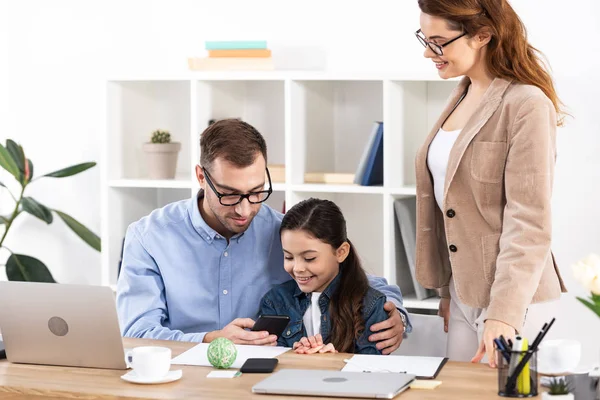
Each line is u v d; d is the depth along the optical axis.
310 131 4.02
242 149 2.65
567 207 3.79
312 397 2.04
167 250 2.90
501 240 2.43
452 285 2.79
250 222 2.82
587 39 3.71
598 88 3.71
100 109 4.57
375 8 4.05
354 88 4.17
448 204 2.61
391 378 2.12
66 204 4.70
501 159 2.50
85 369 2.39
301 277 2.80
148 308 2.85
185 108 4.45
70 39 4.59
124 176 4.27
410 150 3.93
